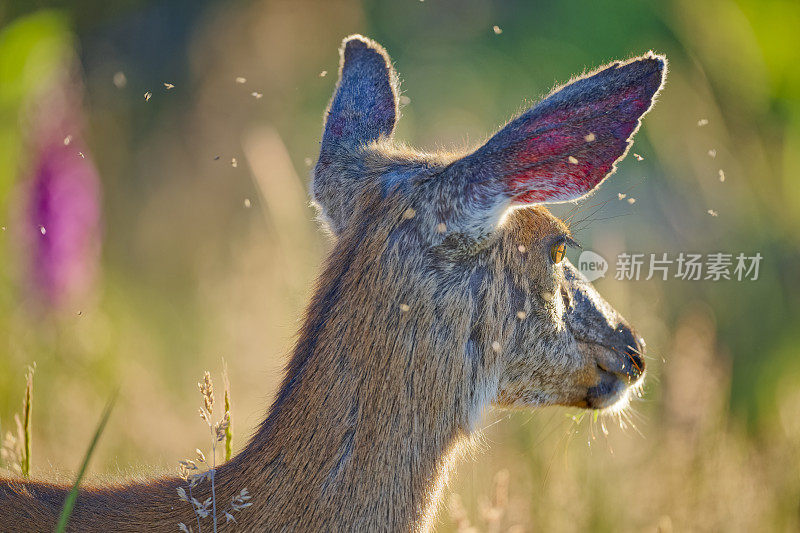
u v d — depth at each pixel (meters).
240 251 19.38
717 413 14.31
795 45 22.55
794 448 13.85
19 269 16.27
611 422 13.73
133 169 25.78
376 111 9.40
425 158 8.40
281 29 28.80
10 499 8.07
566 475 12.62
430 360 7.64
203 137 26.78
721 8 23.27
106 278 19.53
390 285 7.64
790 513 13.11
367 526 7.62
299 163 25.33
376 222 7.85
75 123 17.25
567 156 7.39
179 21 30.69
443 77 31.41
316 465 7.64
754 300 18.39
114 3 30.53
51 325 16.27
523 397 8.49
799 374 16.98
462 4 33.31
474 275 7.76
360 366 7.65
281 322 15.39
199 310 18.16
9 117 17.05
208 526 7.78
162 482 8.43
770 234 20.05
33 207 16.19
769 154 22.17
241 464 7.95
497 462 13.11
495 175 7.41
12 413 14.12
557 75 30.92
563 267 8.66
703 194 20.64
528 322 8.18
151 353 17.25
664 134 22.08
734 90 23.06
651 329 15.02
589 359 8.60
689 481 13.08
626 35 29.58
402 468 7.66
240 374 15.38
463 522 10.35
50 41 17.64
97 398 14.94
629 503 12.62
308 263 16.11
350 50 9.70
